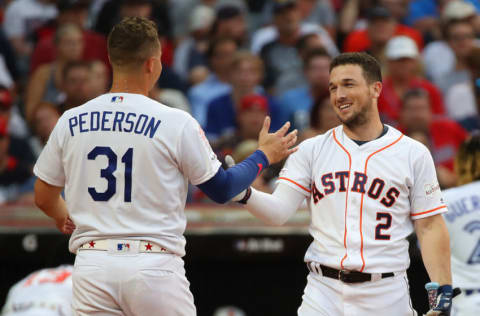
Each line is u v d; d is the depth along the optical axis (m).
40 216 19.39
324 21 34.62
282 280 19.09
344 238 11.45
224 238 18.91
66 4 30.75
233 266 19.03
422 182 11.61
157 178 10.59
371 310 11.46
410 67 27.42
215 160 10.91
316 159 11.98
